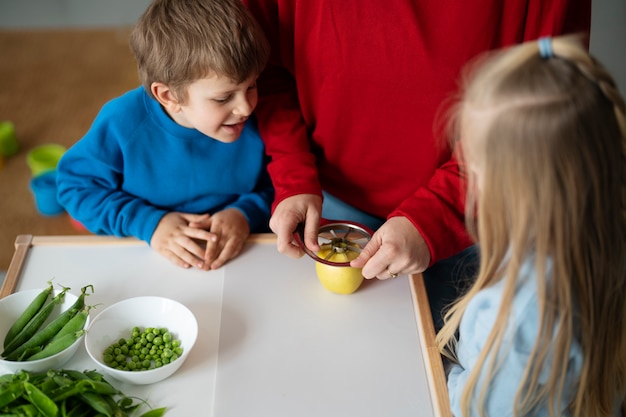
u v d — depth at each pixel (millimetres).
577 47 751
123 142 1269
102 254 1205
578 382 914
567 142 736
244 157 1362
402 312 1102
